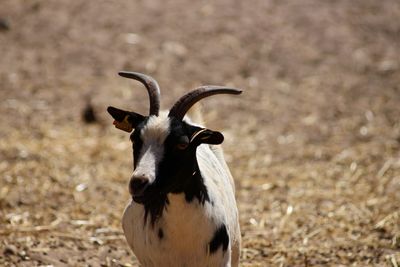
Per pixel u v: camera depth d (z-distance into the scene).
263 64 52.22
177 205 18.56
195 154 18.81
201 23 56.94
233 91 18.92
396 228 29.17
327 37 56.09
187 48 53.72
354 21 58.72
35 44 53.81
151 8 58.94
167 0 60.44
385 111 46.03
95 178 35.09
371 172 36.69
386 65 52.62
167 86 48.44
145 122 18.48
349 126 43.84
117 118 19.22
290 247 27.62
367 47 55.31
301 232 29.06
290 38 55.69
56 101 46.31
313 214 31.06
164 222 18.91
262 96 47.84
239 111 45.62
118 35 55.00
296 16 58.66
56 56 52.34
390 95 48.47
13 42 53.94
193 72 50.62
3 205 31.05
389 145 40.62
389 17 59.81
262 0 60.88
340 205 32.16
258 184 35.06
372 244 27.80
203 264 19.28
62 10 58.19
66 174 35.34
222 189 20.33
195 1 60.34
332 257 26.75
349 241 28.17
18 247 26.30
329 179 35.97
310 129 43.44
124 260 26.11
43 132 41.81
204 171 20.00
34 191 32.88
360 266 26.00
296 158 39.12
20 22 56.41
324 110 46.09
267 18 58.09
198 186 18.75
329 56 53.72
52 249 26.48
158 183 17.75
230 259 20.05
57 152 38.59
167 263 19.39
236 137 42.06
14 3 59.00
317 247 27.64
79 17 57.28
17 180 34.09
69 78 49.56
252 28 56.59
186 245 19.05
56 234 28.03
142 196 17.50
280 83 49.78
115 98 46.88
